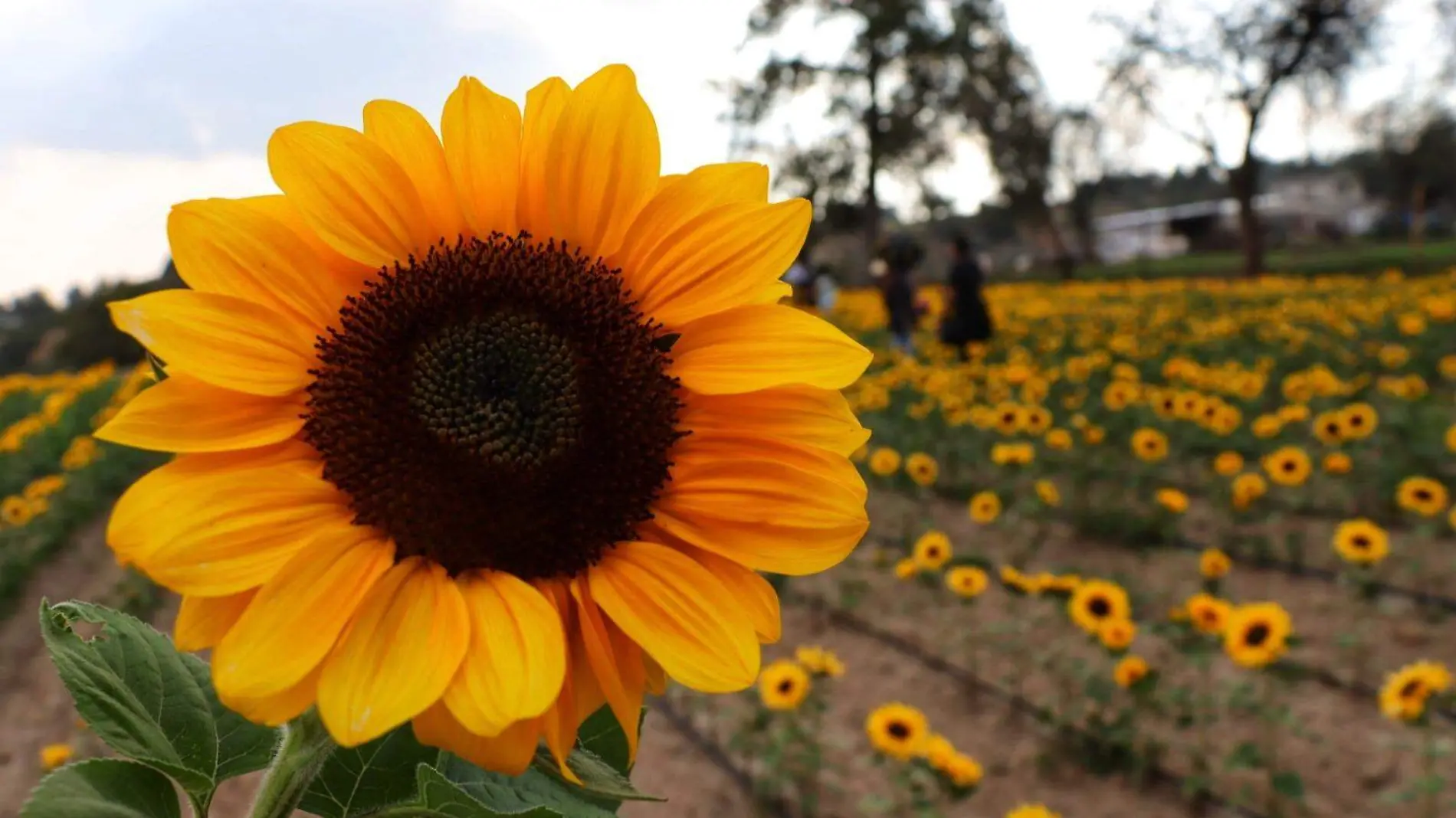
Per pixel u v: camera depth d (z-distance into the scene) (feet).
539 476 3.51
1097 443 30.27
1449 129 186.60
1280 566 22.84
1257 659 13.82
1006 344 52.34
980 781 16.14
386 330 3.65
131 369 81.41
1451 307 42.63
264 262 3.57
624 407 3.66
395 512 3.37
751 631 3.48
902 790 15.25
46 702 21.67
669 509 3.69
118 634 3.45
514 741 3.08
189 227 3.49
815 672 15.94
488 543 3.40
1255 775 15.47
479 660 3.12
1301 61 123.65
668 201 4.05
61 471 43.34
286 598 3.04
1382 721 16.52
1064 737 16.75
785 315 3.91
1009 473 27.94
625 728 3.24
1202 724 15.96
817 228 160.56
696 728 18.22
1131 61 128.06
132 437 3.20
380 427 3.47
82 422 50.88
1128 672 15.38
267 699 2.95
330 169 3.71
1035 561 24.90
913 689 19.30
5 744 19.77
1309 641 19.33
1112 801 15.44
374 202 3.76
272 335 3.50
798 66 150.82
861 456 32.04
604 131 4.02
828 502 3.67
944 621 21.65
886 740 13.91
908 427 34.63
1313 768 15.49
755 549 3.61
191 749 3.40
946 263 197.26
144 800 3.03
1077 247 232.53
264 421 3.46
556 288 3.83
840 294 112.88
